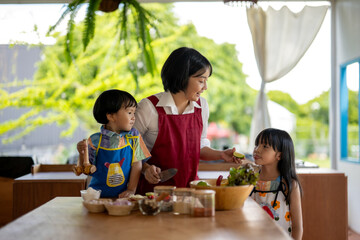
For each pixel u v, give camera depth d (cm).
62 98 807
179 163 176
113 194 165
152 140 176
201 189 139
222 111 961
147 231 114
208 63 167
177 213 134
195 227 118
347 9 412
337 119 441
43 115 780
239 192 138
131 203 136
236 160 176
